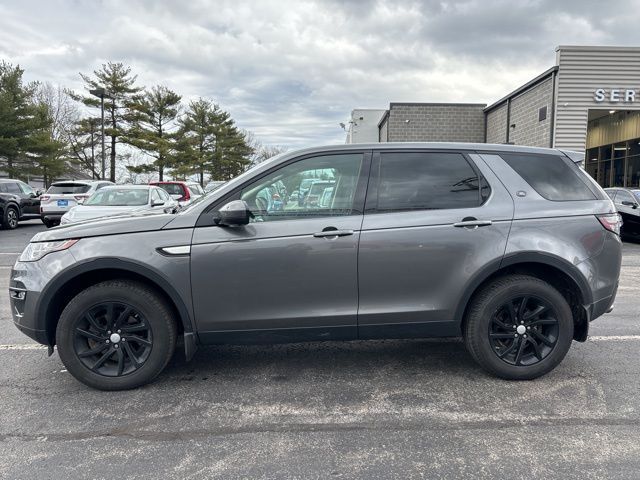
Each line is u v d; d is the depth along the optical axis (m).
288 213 3.50
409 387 3.60
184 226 3.43
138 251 3.36
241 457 2.69
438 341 4.64
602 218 3.69
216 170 50.53
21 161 32.91
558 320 3.63
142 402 3.36
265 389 3.57
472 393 3.49
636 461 2.62
